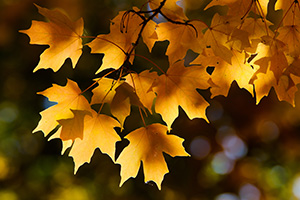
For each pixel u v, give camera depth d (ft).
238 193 27.04
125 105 6.87
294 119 24.72
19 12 21.47
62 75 20.30
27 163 23.58
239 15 7.63
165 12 7.42
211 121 24.03
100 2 21.01
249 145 26.45
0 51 21.94
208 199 25.21
